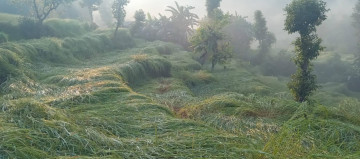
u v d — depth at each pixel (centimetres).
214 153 502
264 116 860
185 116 893
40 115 584
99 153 480
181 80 1905
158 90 1484
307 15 1365
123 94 924
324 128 681
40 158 439
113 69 1463
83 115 657
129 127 629
